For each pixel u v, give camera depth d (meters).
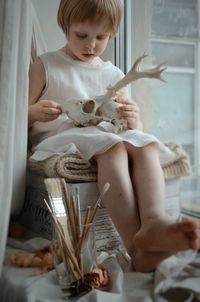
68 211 0.86
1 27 0.87
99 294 0.77
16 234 1.06
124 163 1.01
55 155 1.04
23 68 0.99
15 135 1.01
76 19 1.15
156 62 1.38
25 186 1.10
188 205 1.10
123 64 1.51
